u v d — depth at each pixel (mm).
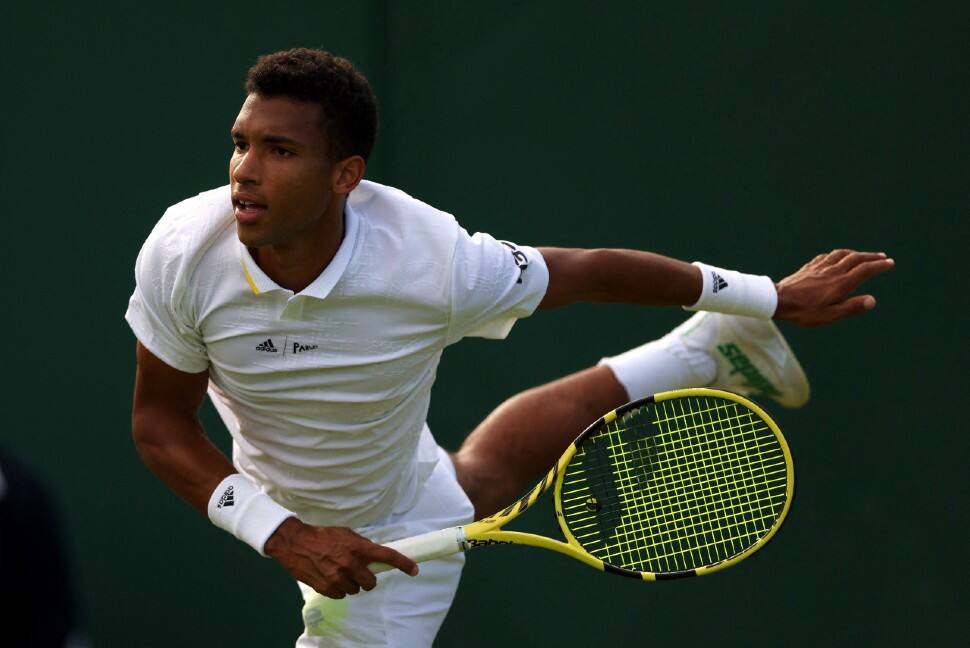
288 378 10484
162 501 18203
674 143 17688
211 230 9938
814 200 16875
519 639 18078
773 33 17141
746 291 11781
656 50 17828
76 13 18344
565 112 18344
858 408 16703
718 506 14938
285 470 11438
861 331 16703
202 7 18656
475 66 18875
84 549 18062
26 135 18219
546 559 18031
